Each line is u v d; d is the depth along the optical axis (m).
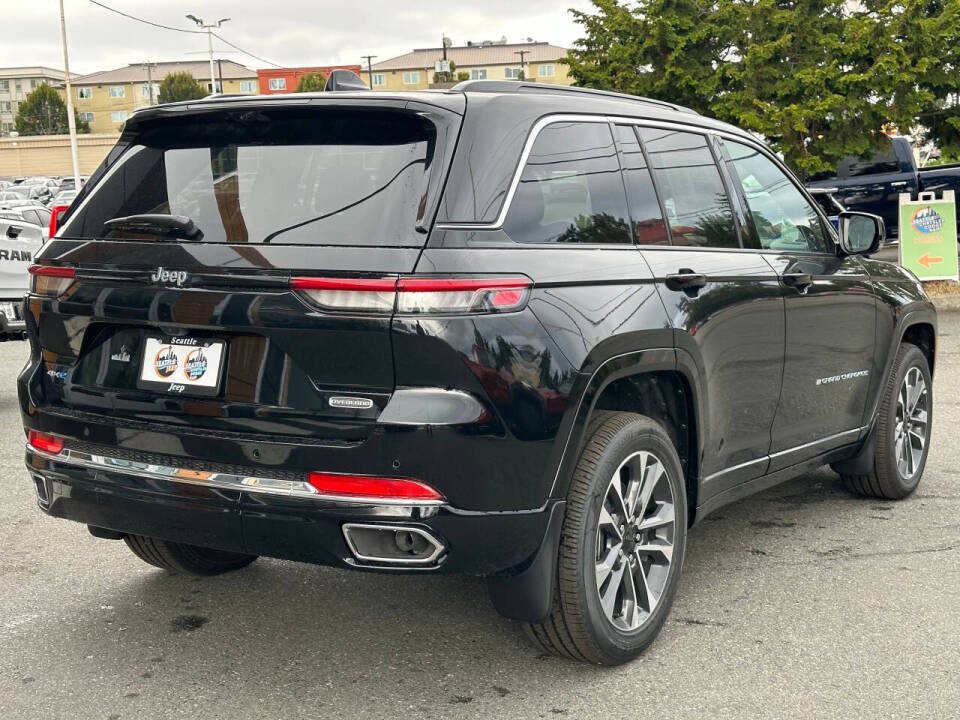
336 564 2.97
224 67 145.38
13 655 3.58
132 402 3.23
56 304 3.38
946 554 4.61
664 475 3.61
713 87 14.61
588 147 3.52
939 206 14.26
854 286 4.85
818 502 5.48
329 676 3.41
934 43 14.12
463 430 2.85
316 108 3.15
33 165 79.25
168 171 3.37
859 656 3.53
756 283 4.09
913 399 5.51
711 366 3.80
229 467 3.05
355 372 2.89
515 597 3.17
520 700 3.23
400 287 2.83
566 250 3.24
